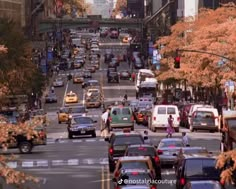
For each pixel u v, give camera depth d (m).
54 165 47.22
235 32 79.81
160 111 70.06
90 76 161.50
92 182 39.53
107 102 120.25
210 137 64.12
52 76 167.50
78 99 127.75
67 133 73.94
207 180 30.08
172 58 116.94
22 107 86.50
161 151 43.91
